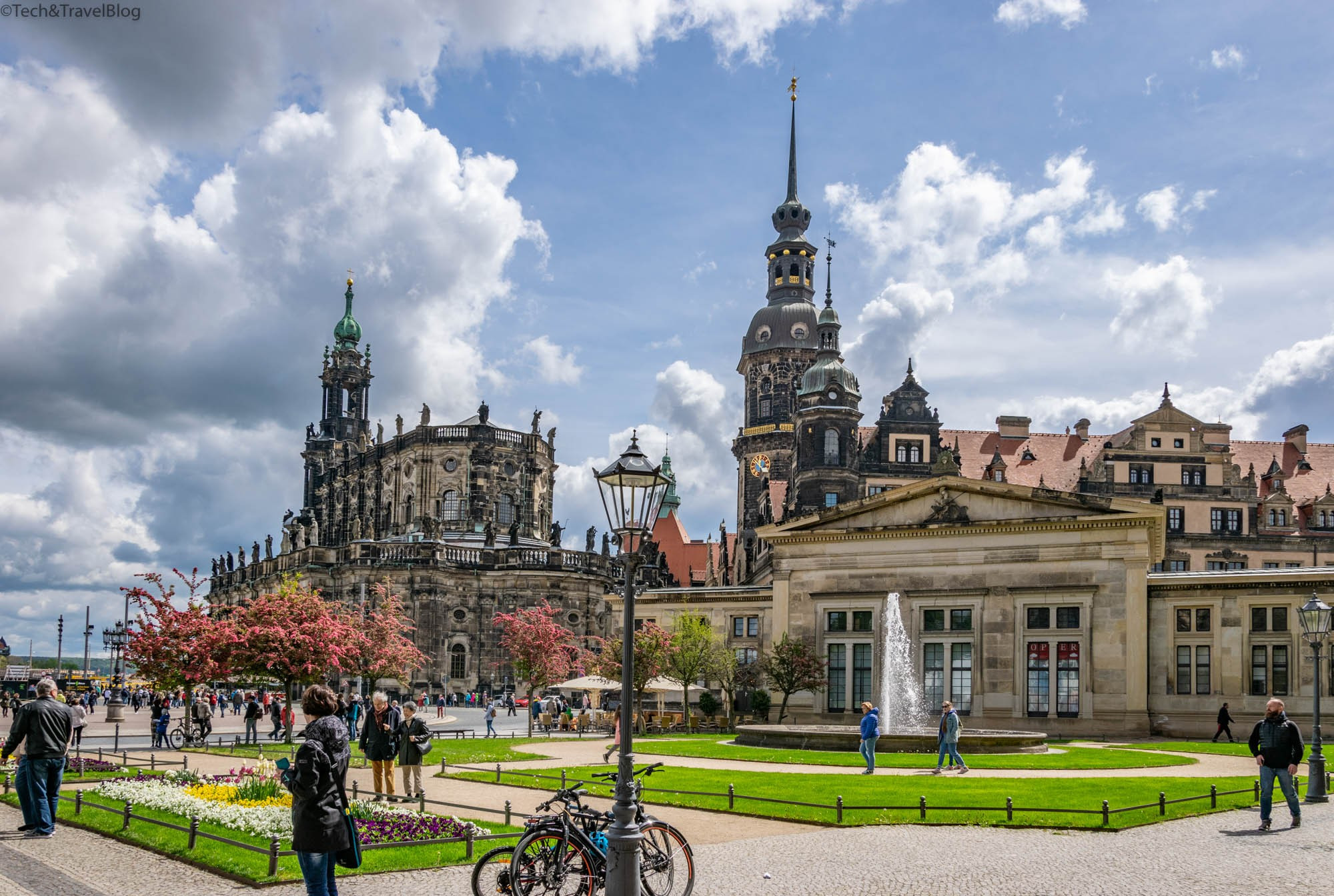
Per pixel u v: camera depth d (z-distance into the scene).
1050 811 29.64
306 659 60.34
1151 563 84.06
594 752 55.06
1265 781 28.67
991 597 75.00
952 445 126.31
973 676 74.75
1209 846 26.06
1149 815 30.14
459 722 91.56
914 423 125.62
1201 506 122.88
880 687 77.75
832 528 80.44
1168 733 71.06
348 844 18.33
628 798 18.81
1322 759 34.56
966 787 37.00
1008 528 75.00
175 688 65.56
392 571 123.88
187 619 60.75
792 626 81.12
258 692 91.56
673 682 84.06
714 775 41.31
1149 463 123.56
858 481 122.75
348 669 74.81
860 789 36.16
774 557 82.44
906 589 77.75
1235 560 121.44
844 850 25.38
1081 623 72.31
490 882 20.39
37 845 25.28
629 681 19.48
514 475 145.12
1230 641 70.31
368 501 153.00
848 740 54.41
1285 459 132.12
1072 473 125.31
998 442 129.00
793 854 24.86
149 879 21.92
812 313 168.88
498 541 139.75
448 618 125.44
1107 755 52.25
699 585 192.12
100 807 28.39
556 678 96.25
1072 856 24.70
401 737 33.53
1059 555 73.50
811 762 47.97
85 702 105.88
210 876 22.19
